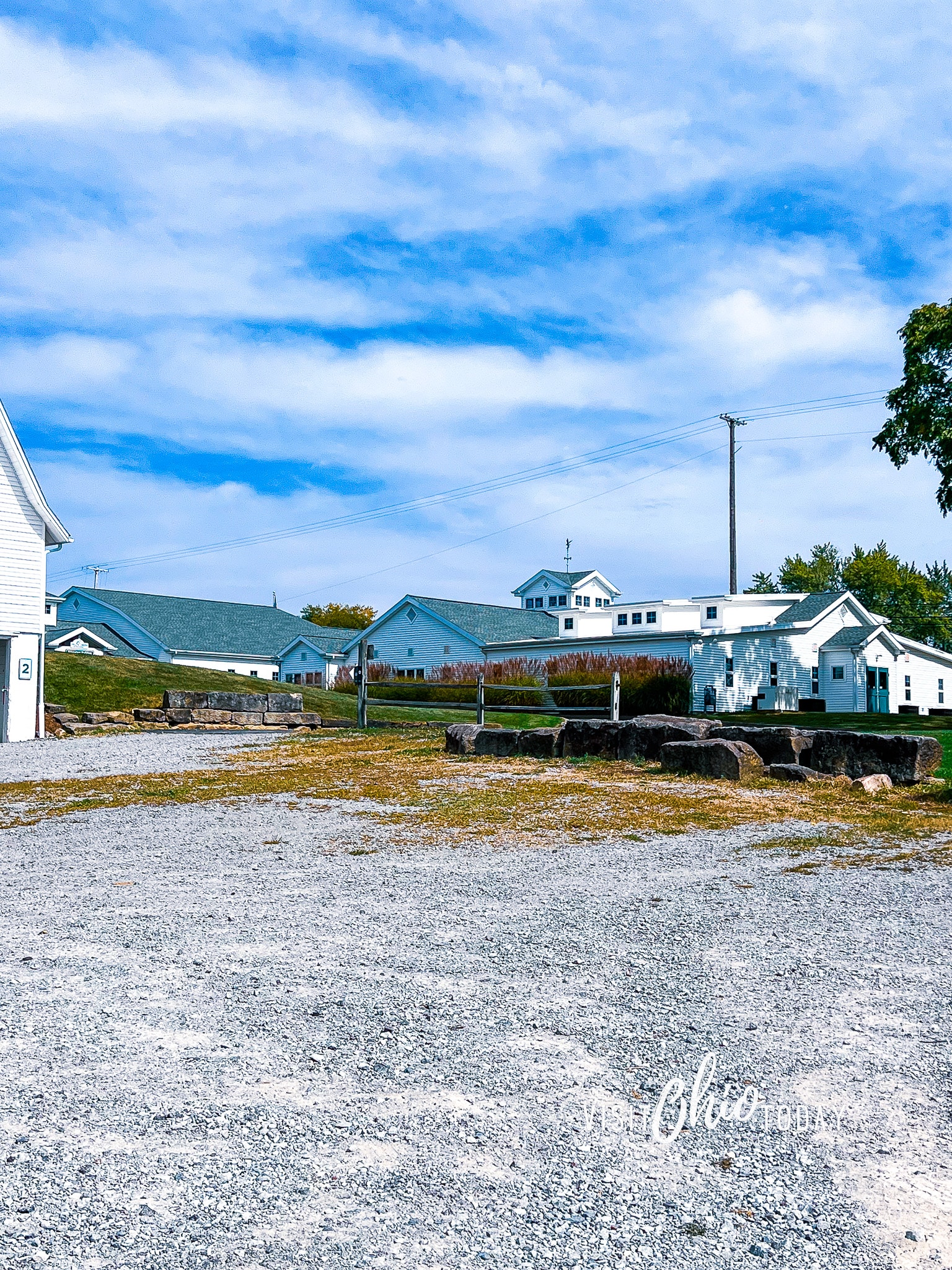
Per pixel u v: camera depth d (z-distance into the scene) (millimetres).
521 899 6184
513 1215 2555
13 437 21516
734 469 45500
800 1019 3994
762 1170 2801
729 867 7227
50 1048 3623
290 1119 3068
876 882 6645
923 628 79688
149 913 5766
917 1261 2383
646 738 13188
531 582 53969
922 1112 3160
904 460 24203
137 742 18156
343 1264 2334
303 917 5695
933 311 23234
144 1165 2775
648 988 4387
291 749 16141
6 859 7535
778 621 39281
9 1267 2297
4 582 21359
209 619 52312
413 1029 3848
